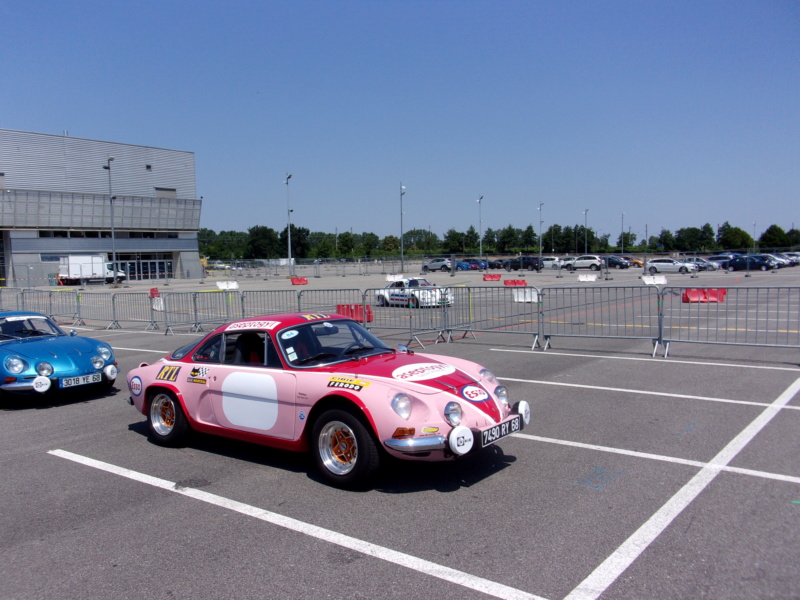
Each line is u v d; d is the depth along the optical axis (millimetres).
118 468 5648
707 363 9945
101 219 60375
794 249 72812
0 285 54156
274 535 4102
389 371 5016
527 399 7762
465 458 5570
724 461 5285
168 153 67000
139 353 13305
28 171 56781
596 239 116625
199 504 4699
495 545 3838
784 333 13172
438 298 13430
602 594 3232
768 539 3811
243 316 16891
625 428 6375
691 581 3342
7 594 3441
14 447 6492
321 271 73250
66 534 4227
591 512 4301
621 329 14812
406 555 3744
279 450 6066
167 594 3385
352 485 4824
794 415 6691
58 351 8336
